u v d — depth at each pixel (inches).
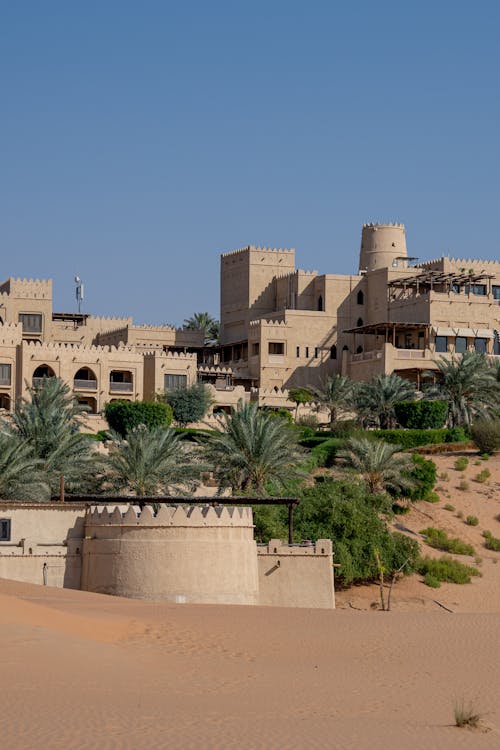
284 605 2428.6
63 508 2317.9
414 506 3427.7
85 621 1569.9
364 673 1398.9
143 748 909.2
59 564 2292.1
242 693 1212.5
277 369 5452.8
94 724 979.9
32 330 5639.8
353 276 5674.2
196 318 7667.3
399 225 6181.1
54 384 3491.6
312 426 4493.1
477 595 2876.5
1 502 2273.6
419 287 5634.8
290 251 6112.2
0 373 4645.7
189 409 4517.7
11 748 874.8
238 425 3048.7
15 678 1149.1
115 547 2245.3
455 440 4079.7
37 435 2896.2
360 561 2780.5
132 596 2207.2
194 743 942.4
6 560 2257.6
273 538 2630.4
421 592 2834.6
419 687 1323.8
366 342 5639.8
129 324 5940.0
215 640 1572.3
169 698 1140.5
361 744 993.5
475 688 1334.9
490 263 5684.1
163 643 1508.4
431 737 1054.4
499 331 5295.3
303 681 1316.4
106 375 4803.2
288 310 5516.7
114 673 1242.6
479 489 3612.2
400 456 3415.4
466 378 4178.2
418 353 5098.4
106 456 3019.2
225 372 5334.6
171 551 2220.7
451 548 3181.6
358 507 2886.3
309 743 980.6
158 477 2861.7
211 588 2229.3
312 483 3398.1
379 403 4281.5
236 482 3041.3
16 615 1497.3
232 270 6200.8
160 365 4869.6
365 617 1919.3
